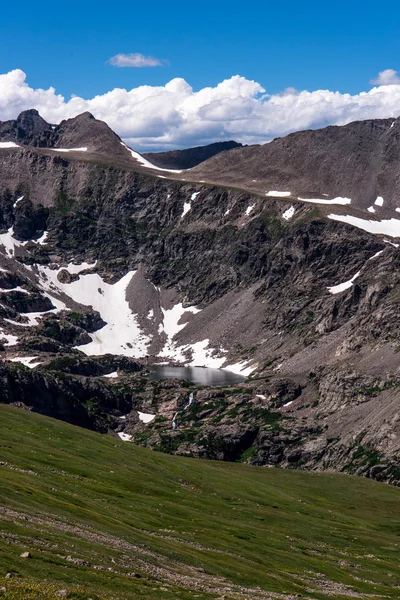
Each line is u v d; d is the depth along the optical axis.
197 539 113.62
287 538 139.00
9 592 57.69
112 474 146.38
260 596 87.75
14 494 98.31
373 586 117.69
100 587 68.00
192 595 74.44
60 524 91.00
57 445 157.88
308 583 107.75
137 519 114.31
